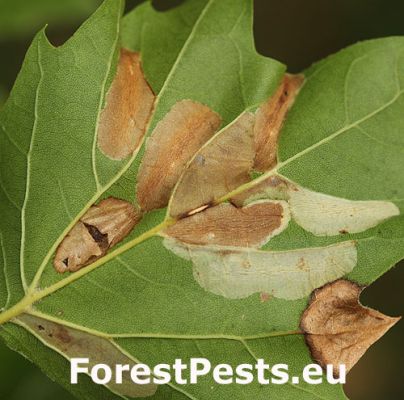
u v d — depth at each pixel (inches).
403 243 10.2
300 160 10.3
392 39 10.2
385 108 10.2
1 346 11.6
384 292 15.0
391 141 10.2
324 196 10.2
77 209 10.3
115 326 10.4
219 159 10.3
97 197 10.3
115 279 10.4
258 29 15.2
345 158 10.2
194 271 10.3
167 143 10.3
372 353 15.2
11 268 10.4
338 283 10.2
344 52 10.3
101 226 10.3
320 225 10.2
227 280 10.3
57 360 10.4
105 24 10.1
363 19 15.0
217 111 10.3
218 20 10.2
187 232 10.3
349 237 10.2
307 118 10.3
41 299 10.4
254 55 10.2
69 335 10.4
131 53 10.2
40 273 10.4
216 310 10.3
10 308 10.4
